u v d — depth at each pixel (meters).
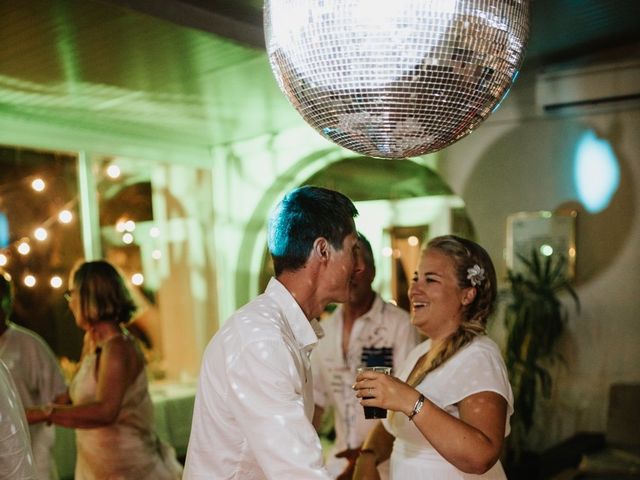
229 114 4.34
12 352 2.62
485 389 1.49
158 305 5.10
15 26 2.57
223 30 2.83
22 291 4.21
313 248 1.36
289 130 4.98
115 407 2.37
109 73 3.27
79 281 2.47
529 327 3.70
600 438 3.74
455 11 1.04
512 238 4.03
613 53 3.69
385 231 6.23
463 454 1.38
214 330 5.48
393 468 1.68
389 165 6.03
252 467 1.34
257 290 5.50
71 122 4.35
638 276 3.68
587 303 3.84
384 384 1.43
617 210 3.73
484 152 4.15
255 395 1.24
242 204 5.37
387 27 1.04
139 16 2.54
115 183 4.78
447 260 1.67
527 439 3.97
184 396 4.94
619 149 3.71
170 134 4.92
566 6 3.02
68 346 4.45
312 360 2.61
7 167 4.11
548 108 3.89
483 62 1.10
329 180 6.22
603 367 3.79
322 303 1.44
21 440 1.42
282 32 1.14
